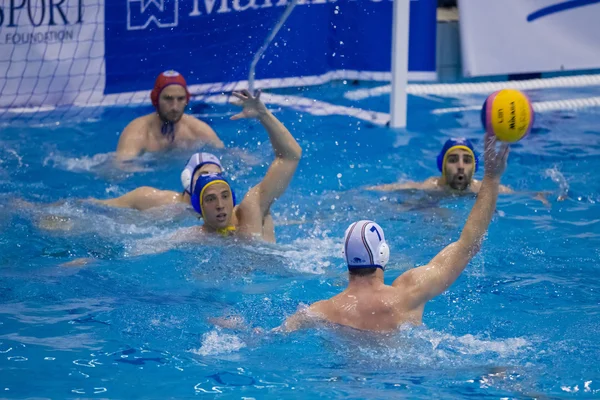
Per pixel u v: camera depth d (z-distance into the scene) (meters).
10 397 13.16
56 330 16.17
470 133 32.97
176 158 29.58
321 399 13.12
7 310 17.23
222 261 20.17
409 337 14.77
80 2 34.66
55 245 21.44
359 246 14.90
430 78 39.75
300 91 39.12
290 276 19.44
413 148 31.14
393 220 23.47
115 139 31.88
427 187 26.12
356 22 39.16
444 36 39.81
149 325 16.47
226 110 36.38
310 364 14.41
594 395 13.26
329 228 22.95
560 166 28.38
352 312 15.01
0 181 26.67
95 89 35.66
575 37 39.38
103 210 24.09
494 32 38.66
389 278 19.20
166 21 36.25
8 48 33.72
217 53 37.34
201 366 14.44
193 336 15.90
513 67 39.09
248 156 30.06
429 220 23.41
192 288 18.67
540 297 17.80
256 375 14.05
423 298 14.95
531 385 13.59
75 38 34.88
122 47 35.78
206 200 21.00
